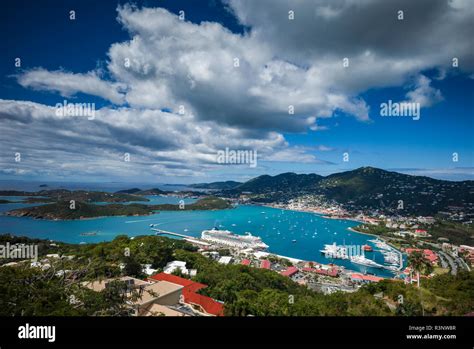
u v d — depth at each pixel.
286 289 84.81
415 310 49.62
